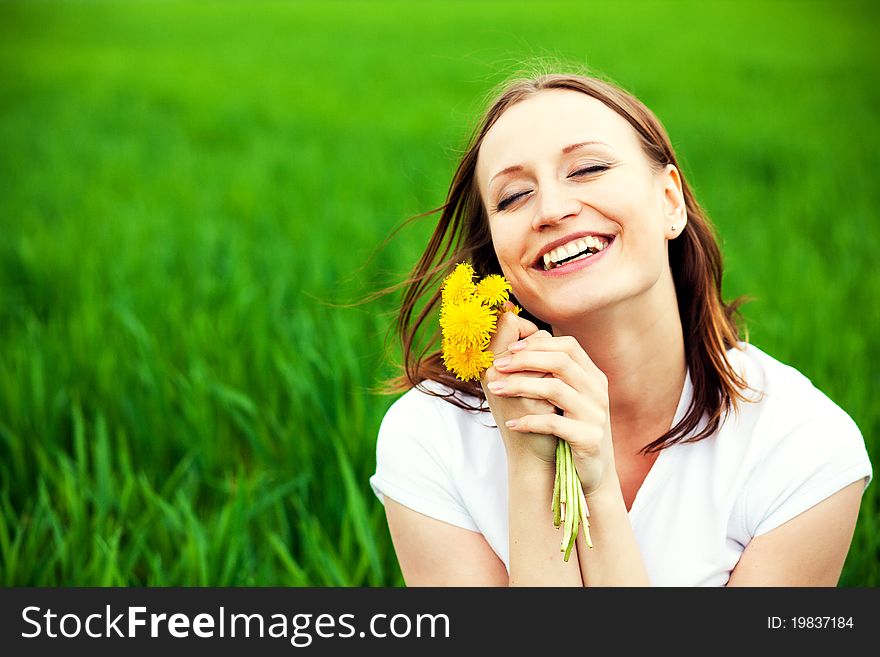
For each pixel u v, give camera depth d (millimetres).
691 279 2615
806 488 2428
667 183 2535
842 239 8727
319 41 28250
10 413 5359
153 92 19984
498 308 2369
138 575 4332
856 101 16609
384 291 3146
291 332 6387
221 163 13164
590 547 2311
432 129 14930
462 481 2611
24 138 15289
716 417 2508
